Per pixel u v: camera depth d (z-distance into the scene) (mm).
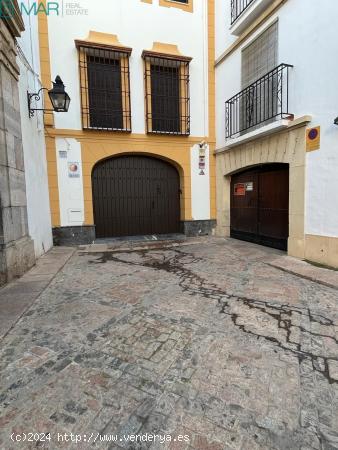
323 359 2285
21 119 4875
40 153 6238
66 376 2082
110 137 7438
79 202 7336
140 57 7504
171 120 8023
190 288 3967
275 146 5906
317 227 5000
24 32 5340
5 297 3543
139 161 8125
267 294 3703
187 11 7828
